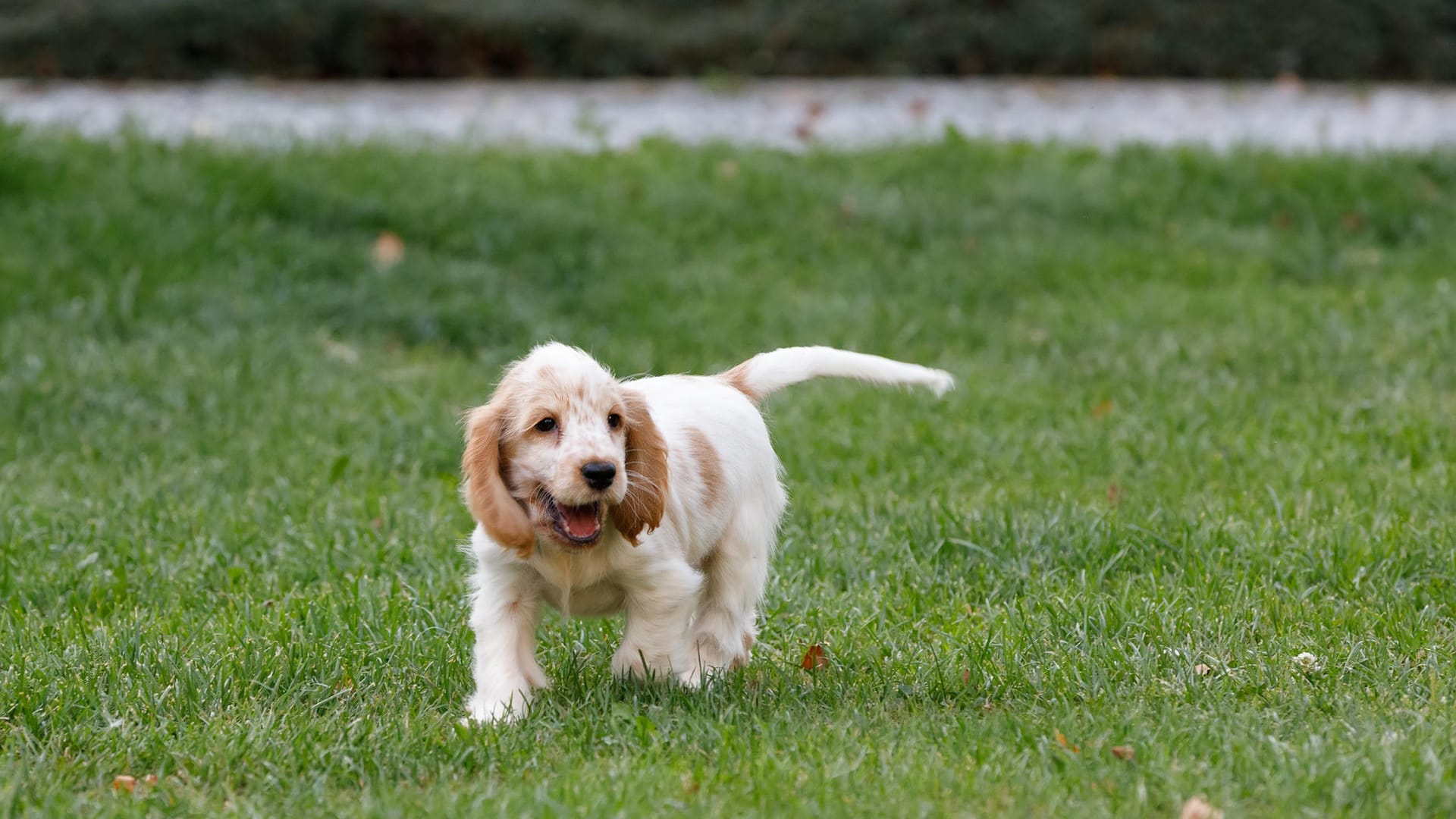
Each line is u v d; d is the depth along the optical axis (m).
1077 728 5.76
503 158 18.52
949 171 18.59
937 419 11.02
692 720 5.85
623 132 22.97
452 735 5.85
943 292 14.84
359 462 10.09
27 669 6.49
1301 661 6.42
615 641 7.07
